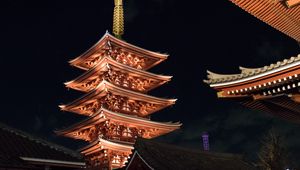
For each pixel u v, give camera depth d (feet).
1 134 46.88
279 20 49.83
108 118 139.44
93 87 164.96
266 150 94.94
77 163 46.60
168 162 60.75
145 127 150.10
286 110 50.80
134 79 162.91
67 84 166.81
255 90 44.16
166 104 160.97
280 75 41.39
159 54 169.48
